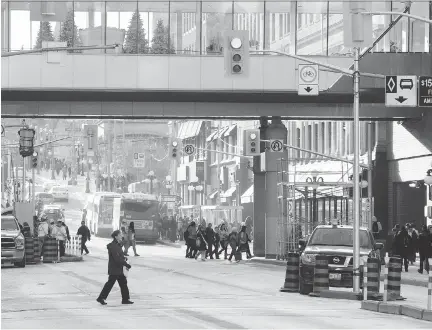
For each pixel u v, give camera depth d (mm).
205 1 83188
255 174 97750
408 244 70188
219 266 79875
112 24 82875
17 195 138500
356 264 46844
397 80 52750
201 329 30734
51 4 45844
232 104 88250
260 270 73688
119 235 41750
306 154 124125
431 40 82812
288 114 88000
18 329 31109
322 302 43938
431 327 32719
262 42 83312
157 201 136500
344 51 82500
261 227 97438
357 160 48719
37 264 81375
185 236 95688
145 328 31250
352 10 43531
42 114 87438
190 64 82688
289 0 83500
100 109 87812
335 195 95562
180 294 48281
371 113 87562
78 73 81875
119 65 82312
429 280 36469
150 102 87875
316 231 51125
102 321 33906
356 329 31422
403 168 93812
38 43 82000
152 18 82875
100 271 69938
